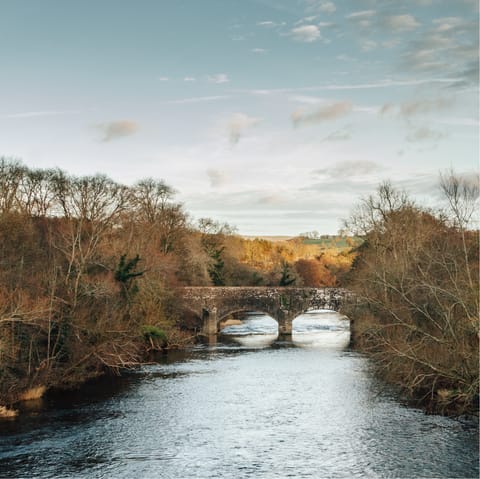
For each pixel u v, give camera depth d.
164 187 100.44
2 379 45.38
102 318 56.78
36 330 50.31
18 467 32.91
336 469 33.03
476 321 42.47
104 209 74.69
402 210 73.31
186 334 90.31
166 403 47.59
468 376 43.81
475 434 38.72
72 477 31.58
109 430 39.97
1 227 56.16
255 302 97.38
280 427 40.94
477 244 53.72
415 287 48.09
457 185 52.28
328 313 150.88
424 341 48.00
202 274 105.69
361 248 85.50
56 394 50.34
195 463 33.91
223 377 58.62
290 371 61.97
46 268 56.69
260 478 31.70
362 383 55.44
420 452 35.53
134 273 67.56
